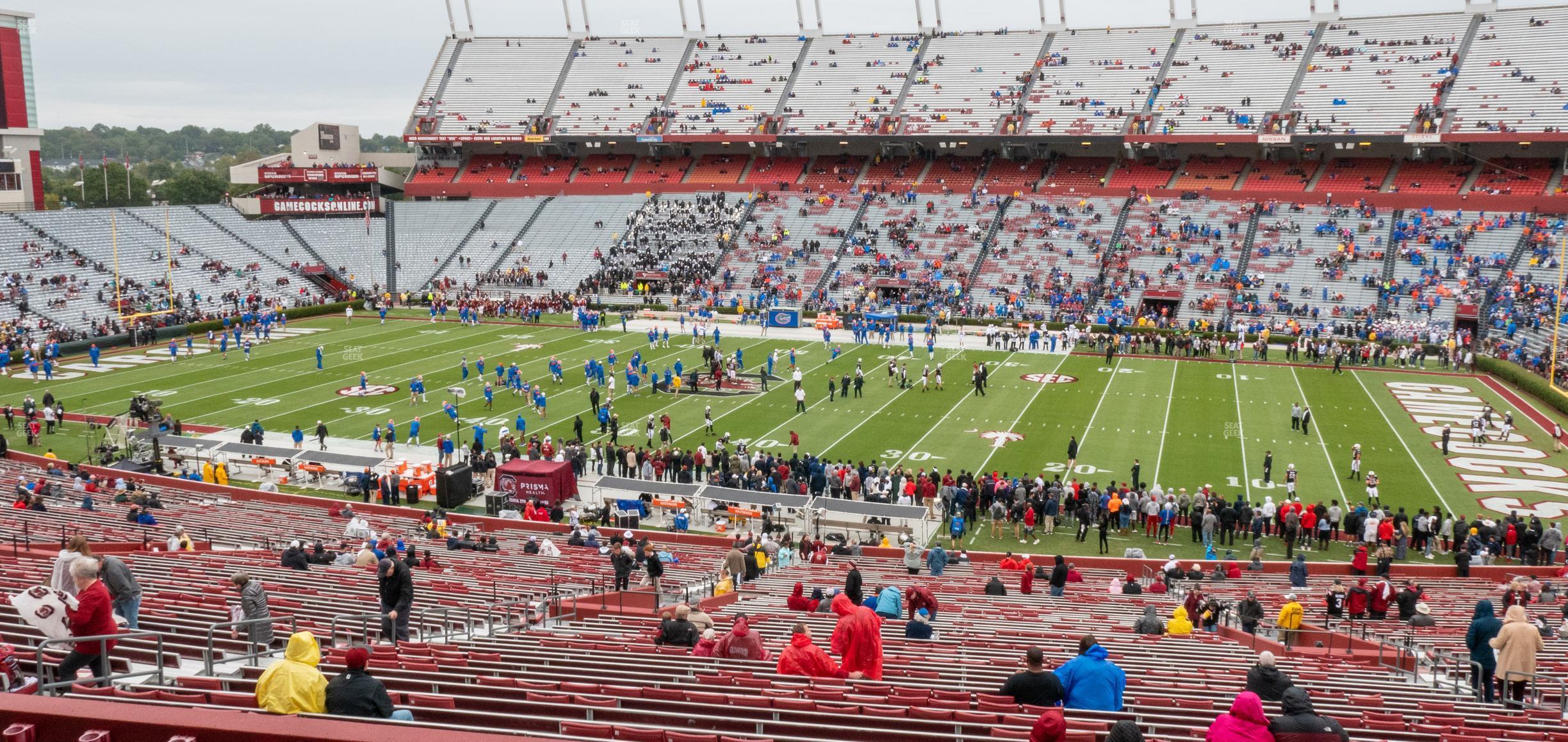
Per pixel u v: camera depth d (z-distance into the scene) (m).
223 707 7.20
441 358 55.22
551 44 94.44
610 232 79.75
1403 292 60.59
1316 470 34.81
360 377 49.78
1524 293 57.59
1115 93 78.25
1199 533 29.42
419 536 27.22
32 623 8.00
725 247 75.75
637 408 43.97
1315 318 60.25
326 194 89.56
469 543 25.83
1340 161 72.88
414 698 7.94
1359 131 69.50
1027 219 73.00
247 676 9.44
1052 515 30.08
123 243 70.88
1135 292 65.00
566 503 32.56
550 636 14.23
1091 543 29.44
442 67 94.19
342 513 29.66
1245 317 61.56
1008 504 30.80
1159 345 57.19
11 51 71.38
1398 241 64.31
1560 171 66.75
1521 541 27.08
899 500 31.77
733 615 16.80
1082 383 49.09
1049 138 76.75
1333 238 65.75
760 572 24.08
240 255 76.00
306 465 34.53
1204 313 62.56
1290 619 17.25
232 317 65.75
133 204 131.38
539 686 9.11
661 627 13.04
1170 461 35.84
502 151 91.94
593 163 88.94
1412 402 45.22
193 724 4.64
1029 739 7.69
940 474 34.47
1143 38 81.38
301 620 12.80
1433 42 73.25
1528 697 12.76
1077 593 22.70
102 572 9.91
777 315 65.06
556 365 48.69
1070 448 35.06
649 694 8.96
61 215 70.06
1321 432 39.91
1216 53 78.38
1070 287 66.12
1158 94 77.06
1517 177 67.19
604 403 44.72
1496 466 35.53
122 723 4.69
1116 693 9.62
